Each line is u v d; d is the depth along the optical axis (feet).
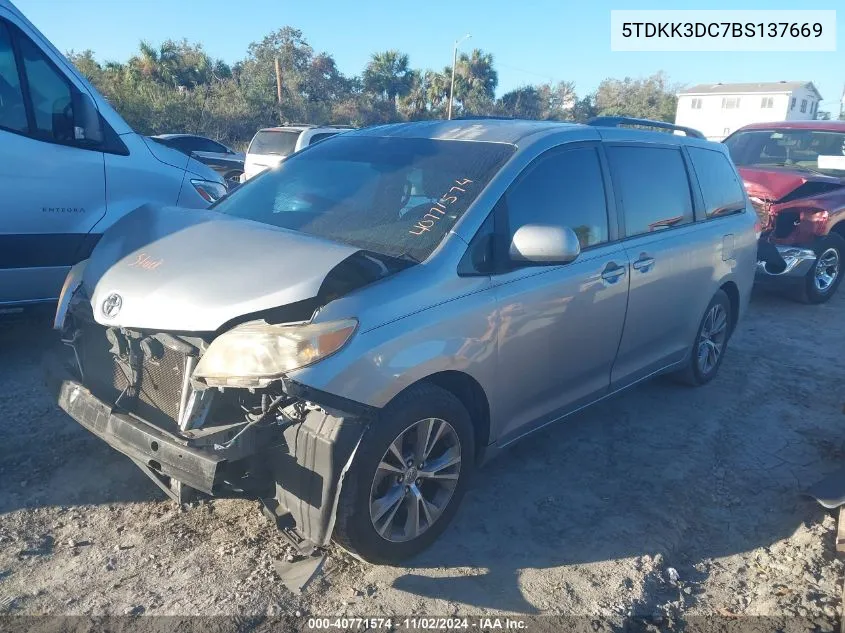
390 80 164.35
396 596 9.66
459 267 10.39
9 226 15.34
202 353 9.02
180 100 104.27
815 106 207.10
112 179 17.10
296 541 9.43
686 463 13.91
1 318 18.22
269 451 9.25
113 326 9.73
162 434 9.01
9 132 15.29
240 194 13.33
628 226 13.83
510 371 11.19
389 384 9.14
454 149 12.34
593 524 11.65
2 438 12.89
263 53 155.63
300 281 9.09
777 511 12.51
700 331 16.96
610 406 16.55
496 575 10.23
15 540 10.24
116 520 10.88
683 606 9.96
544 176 12.10
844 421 16.48
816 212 25.49
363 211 11.55
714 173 17.28
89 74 102.32
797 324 24.64
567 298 11.94
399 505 9.95
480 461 11.53
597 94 208.54
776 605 10.07
